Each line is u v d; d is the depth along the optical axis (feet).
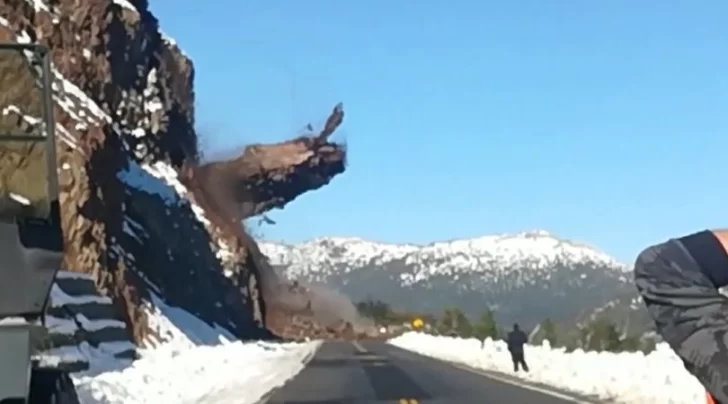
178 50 234.79
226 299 216.33
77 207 129.90
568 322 177.27
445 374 115.65
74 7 172.86
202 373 104.63
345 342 293.43
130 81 197.98
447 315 316.60
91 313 108.27
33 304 26.99
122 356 110.32
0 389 25.09
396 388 90.12
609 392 84.02
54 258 27.48
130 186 179.52
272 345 202.49
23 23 158.30
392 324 428.97
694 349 9.11
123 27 191.11
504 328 260.01
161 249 183.52
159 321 157.69
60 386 28.71
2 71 29.37
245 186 259.80
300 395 81.66
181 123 227.20
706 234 9.57
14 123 28.94
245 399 77.77
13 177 28.22
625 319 136.36
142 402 71.77
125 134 194.29
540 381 101.91
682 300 9.28
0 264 26.86
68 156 131.85
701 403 72.23
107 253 141.18
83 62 173.17
